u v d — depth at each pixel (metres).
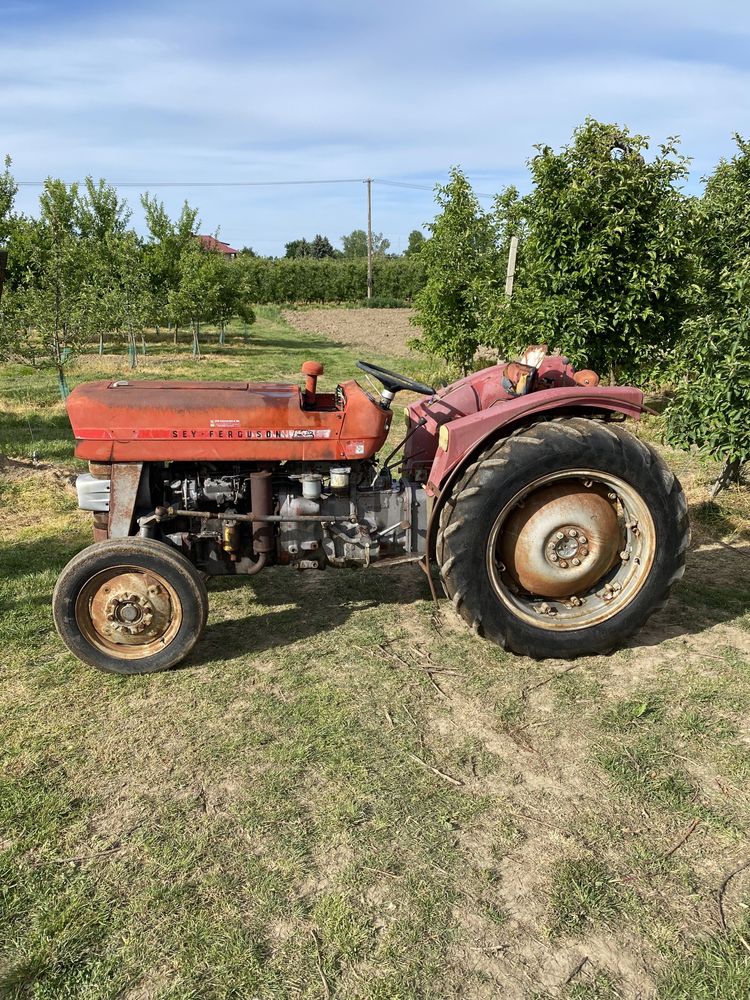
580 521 3.80
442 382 13.07
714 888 2.46
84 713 3.45
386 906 2.38
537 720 3.39
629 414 3.81
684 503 3.82
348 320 35.44
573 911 2.36
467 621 3.80
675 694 3.57
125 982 2.13
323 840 2.66
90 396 3.82
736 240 8.23
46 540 5.65
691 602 4.53
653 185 7.06
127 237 20.31
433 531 3.90
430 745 3.21
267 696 3.58
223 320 21.52
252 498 3.90
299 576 5.04
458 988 2.11
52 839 2.67
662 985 2.12
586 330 7.24
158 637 3.79
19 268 17.05
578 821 2.75
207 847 2.63
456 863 2.56
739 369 5.00
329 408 4.01
